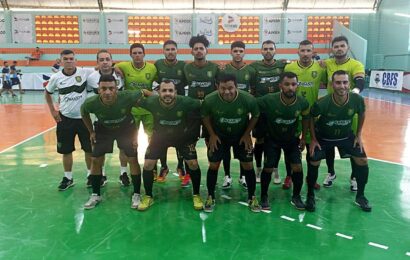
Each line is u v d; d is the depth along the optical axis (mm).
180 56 21125
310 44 4629
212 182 4168
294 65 4750
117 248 3240
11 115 11062
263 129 4164
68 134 4664
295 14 20828
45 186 4867
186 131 4137
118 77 4891
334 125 4047
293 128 4047
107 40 20922
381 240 3396
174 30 21016
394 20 19422
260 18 20953
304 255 3125
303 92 4746
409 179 5121
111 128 4152
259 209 4105
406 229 3621
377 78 19172
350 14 20938
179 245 3295
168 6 20828
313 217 3918
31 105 13625
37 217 3895
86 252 3170
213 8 20969
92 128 4293
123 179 4965
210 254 3137
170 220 3844
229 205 4285
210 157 4074
